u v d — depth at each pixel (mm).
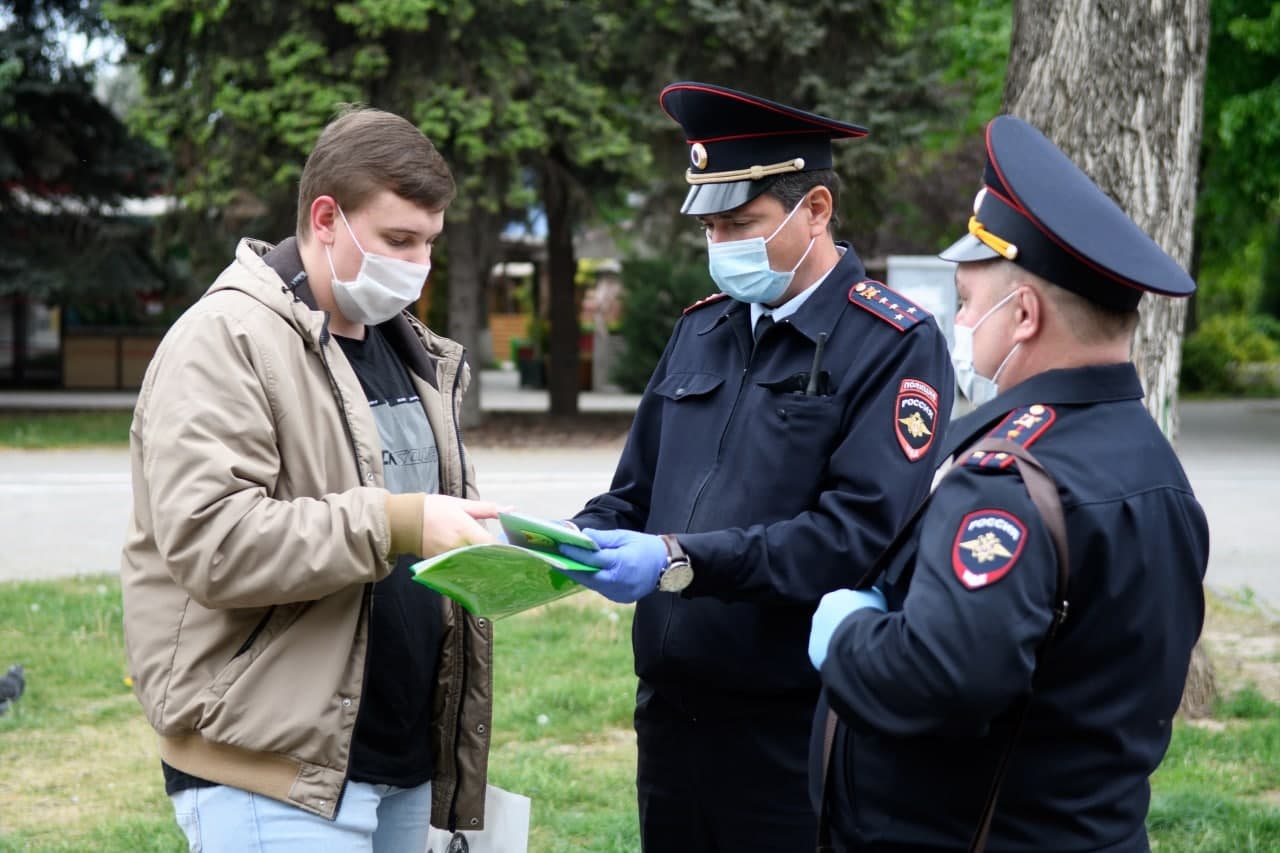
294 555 2223
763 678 2730
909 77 16969
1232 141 16281
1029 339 1990
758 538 2584
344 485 2408
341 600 2357
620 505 3070
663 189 18797
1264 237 24438
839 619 2062
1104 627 1868
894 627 1908
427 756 2678
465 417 18609
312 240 2469
